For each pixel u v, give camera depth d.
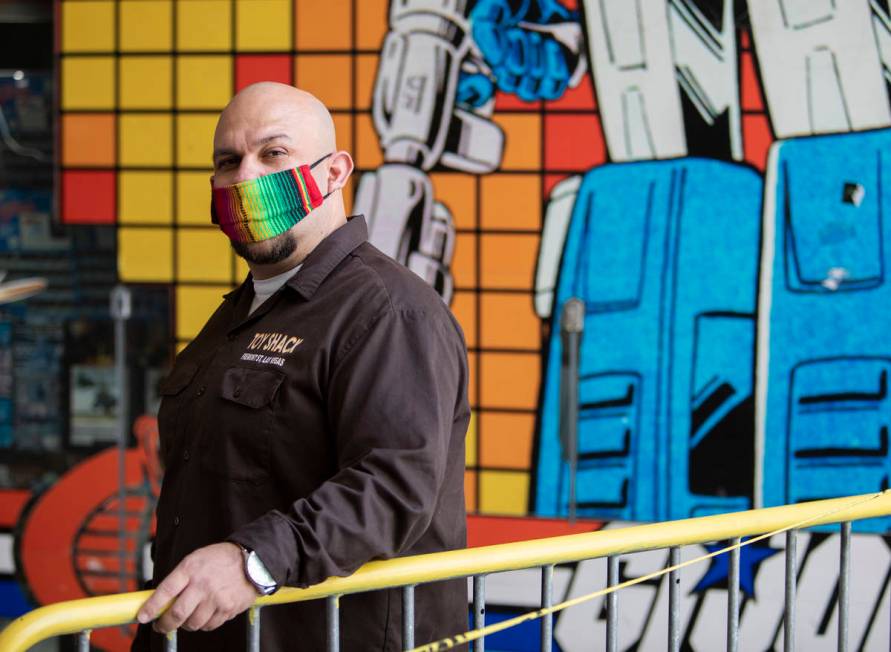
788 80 4.10
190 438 2.20
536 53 4.21
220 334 2.37
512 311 4.27
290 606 2.04
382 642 2.05
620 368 4.23
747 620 4.12
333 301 2.09
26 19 4.52
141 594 1.80
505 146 4.25
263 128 2.18
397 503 1.88
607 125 4.19
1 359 4.59
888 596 4.09
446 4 4.25
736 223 4.15
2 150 4.55
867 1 4.04
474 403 4.30
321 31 4.33
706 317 4.18
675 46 4.15
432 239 4.30
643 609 4.14
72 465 4.57
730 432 4.18
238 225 2.18
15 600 4.59
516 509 4.29
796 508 2.19
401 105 4.29
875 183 4.07
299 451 2.04
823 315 4.13
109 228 4.51
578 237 4.23
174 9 4.41
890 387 4.10
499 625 2.02
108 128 4.48
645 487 4.22
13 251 4.57
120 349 4.54
